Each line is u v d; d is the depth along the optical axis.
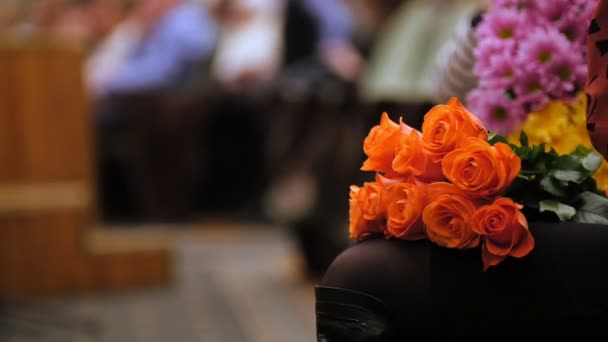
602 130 1.85
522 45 2.33
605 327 1.74
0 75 6.68
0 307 5.86
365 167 1.90
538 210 1.82
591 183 1.91
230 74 9.16
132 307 6.30
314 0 7.67
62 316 5.96
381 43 6.59
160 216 9.56
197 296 6.61
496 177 1.76
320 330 1.88
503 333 1.76
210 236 9.27
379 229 1.87
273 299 6.45
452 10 5.43
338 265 1.87
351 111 6.62
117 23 9.52
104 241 6.89
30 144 6.73
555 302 1.74
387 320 1.80
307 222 6.76
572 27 2.32
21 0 9.90
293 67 7.41
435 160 1.81
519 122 2.35
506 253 1.73
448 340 1.77
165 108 9.30
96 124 9.32
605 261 1.74
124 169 9.45
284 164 6.88
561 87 2.30
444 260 1.78
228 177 9.59
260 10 9.11
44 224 6.69
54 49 6.71
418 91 5.35
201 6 9.30
